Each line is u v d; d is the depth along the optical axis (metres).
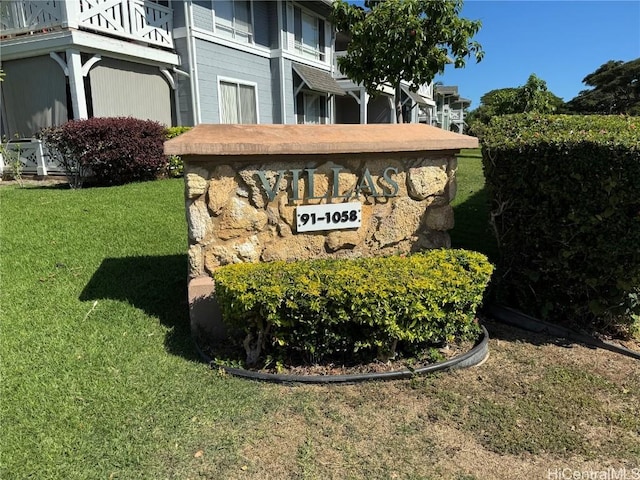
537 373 2.97
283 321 2.78
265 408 2.55
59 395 2.60
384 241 3.61
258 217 3.29
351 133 3.57
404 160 3.55
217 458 2.19
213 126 3.49
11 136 10.95
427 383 2.81
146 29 11.16
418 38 7.04
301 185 3.33
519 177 3.52
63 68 9.71
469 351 3.10
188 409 2.52
